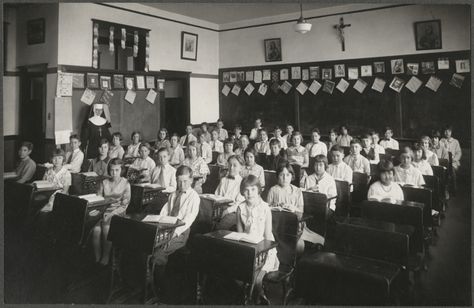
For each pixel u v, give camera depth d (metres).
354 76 8.47
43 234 3.89
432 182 4.70
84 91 7.22
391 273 2.06
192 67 9.66
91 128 7.12
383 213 3.29
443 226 4.83
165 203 3.76
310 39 9.01
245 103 10.09
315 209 3.68
